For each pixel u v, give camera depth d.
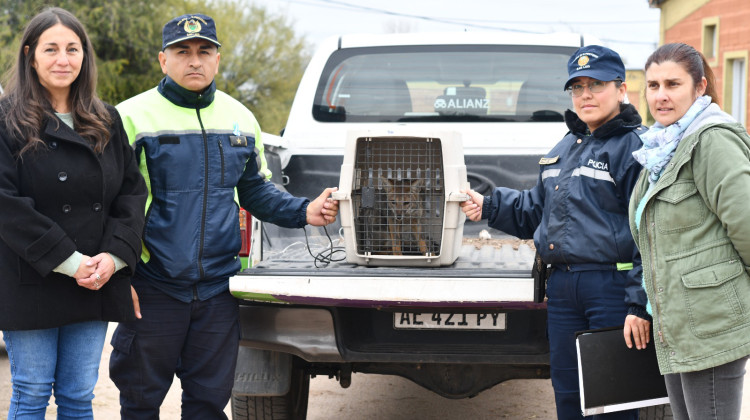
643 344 3.03
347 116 5.10
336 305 3.51
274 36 33.97
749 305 2.75
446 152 3.57
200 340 3.53
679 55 2.87
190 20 3.40
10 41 23.31
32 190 3.03
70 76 3.07
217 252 3.50
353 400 5.39
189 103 3.50
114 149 3.20
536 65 5.04
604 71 3.15
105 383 5.63
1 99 3.08
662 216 2.84
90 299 3.13
